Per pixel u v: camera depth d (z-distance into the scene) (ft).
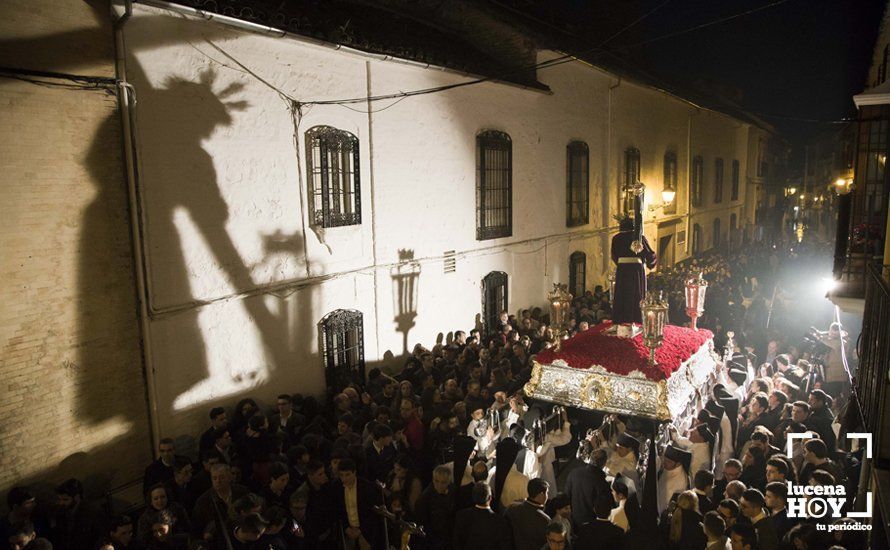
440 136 41.06
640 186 27.66
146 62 25.13
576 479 21.52
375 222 36.65
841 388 34.14
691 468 23.89
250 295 29.84
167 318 26.43
